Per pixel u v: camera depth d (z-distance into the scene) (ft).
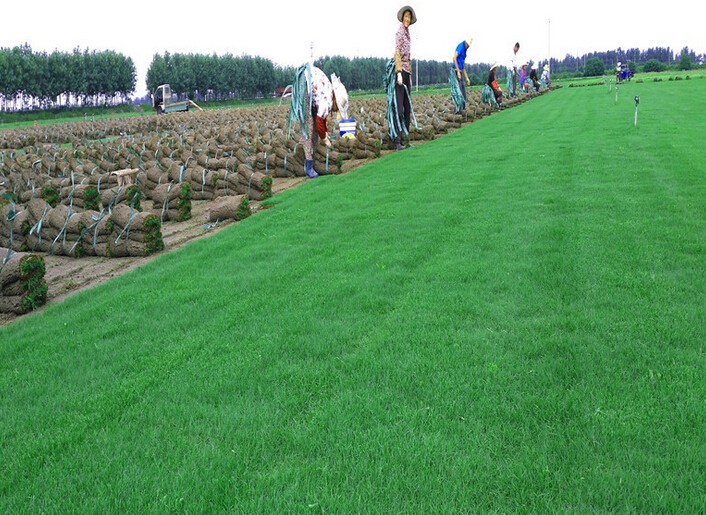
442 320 17.08
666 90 109.50
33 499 10.80
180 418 13.17
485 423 12.09
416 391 13.52
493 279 19.95
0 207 33.99
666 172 34.37
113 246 30.35
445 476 10.59
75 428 13.15
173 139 71.61
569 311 16.93
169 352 16.66
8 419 13.84
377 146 53.88
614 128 57.41
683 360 13.87
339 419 12.57
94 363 16.46
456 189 35.01
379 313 18.28
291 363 15.42
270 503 10.17
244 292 21.22
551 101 109.81
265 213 34.83
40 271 23.72
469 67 386.93
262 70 336.70
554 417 12.05
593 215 26.43
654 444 11.00
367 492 10.32
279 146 50.78
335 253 25.05
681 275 19.01
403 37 55.21
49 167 55.77
